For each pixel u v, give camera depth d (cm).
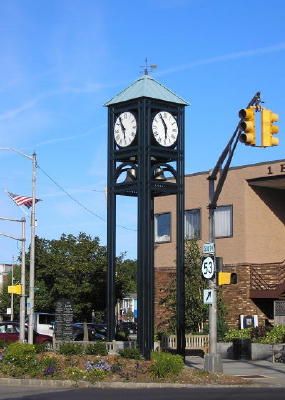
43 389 2012
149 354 2389
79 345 2459
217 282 2300
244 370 2583
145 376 2170
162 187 2561
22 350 2327
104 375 2161
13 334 3903
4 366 2302
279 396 1761
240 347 3111
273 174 3747
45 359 2288
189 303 3531
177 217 2602
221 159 2244
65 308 3641
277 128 1944
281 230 4003
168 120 2597
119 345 2591
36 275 4831
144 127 2525
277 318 3538
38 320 4322
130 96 2567
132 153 2558
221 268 2316
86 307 4706
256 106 1962
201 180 4081
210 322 2311
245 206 3856
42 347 2492
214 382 2136
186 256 3588
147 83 2586
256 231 3884
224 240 3934
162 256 4247
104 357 2322
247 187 3881
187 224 4141
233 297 3841
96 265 4703
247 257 3825
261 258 3884
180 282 2567
